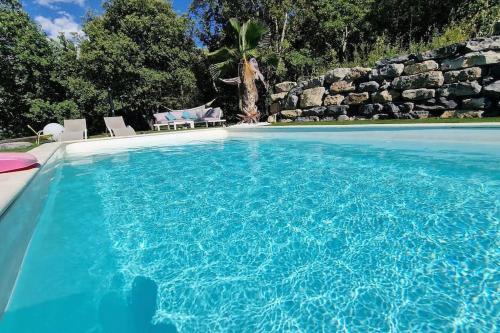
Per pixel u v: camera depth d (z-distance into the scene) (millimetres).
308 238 2270
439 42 6965
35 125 14195
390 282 1685
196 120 12891
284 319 1454
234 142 7492
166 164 5379
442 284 1631
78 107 14586
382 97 7344
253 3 14812
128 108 16016
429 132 4816
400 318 1404
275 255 2061
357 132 5770
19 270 1953
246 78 10828
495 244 1988
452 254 1908
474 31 6848
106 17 14492
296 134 6910
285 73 14219
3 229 1783
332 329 1369
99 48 12945
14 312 1567
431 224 2338
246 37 10836
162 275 1882
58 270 1965
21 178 2760
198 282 1790
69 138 8875
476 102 5738
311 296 1612
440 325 1345
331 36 15227
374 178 3629
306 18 14836
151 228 2596
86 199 3473
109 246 2285
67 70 14555
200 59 16438
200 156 5949
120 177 4523
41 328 1459
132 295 1683
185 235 2436
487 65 5625
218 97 17266
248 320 1462
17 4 13422
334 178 3754
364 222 2471
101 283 1805
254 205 3025
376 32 13547
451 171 3666
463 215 2447
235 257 2061
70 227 2672
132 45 13469
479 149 4289
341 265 1889
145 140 8156
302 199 3102
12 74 13078
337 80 8492
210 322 1460
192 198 3354
